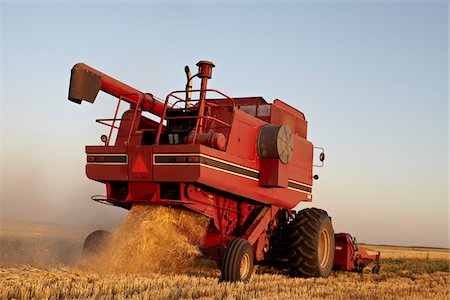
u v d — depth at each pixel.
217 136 9.99
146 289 8.34
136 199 10.26
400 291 10.59
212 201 10.64
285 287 9.90
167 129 11.29
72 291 7.56
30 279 8.37
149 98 10.98
